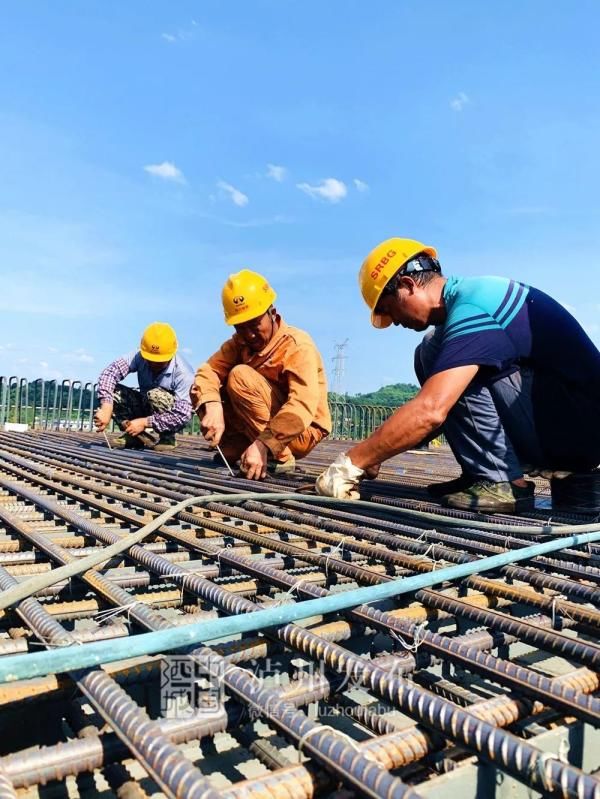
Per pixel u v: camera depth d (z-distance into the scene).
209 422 4.53
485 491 3.07
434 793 1.05
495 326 2.75
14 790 0.96
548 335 2.83
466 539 2.60
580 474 3.20
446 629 2.10
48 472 4.49
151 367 7.32
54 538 2.56
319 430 4.82
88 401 12.52
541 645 1.51
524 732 1.32
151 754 0.98
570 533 2.55
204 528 2.86
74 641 1.39
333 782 1.02
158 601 1.89
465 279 2.92
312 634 1.44
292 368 4.21
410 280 2.96
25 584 1.71
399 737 1.13
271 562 2.26
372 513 3.16
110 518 3.06
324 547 2.61
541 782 0.96
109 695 1.14
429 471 6.05
